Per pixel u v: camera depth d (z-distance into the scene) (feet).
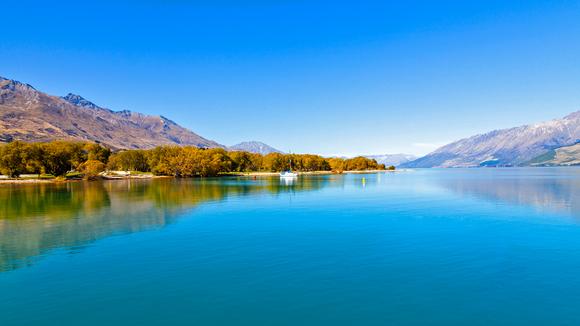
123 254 100.53
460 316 62.13
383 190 322.96
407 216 162.91
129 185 412.98
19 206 210.38
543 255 96.32
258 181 508.53
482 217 159.33
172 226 141.38
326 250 103.09
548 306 65.36
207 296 71.05
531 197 244.63
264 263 91.25
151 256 98.22
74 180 529.86
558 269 84.74
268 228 136.15
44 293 73.31
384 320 61.05
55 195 282.97
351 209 188.85
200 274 83.46
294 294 71.61
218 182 478.18
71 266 90.17
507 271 83.71
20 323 61.11
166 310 65.31
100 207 202.90
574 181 447.42
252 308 65.77
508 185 376.07
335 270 85.35
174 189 344.08
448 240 114.32
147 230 133.59
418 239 115.96
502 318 61.36
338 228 135.23
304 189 340.59
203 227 138.92
